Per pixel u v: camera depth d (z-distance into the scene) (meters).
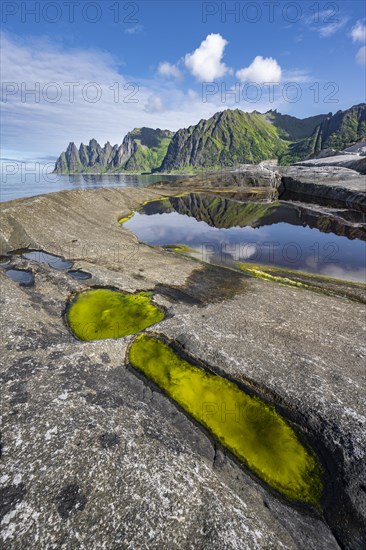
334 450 14.85
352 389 17.81
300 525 12.30
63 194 64.56
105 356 20.47
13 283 29.78
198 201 101.94
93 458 13.22
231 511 11.96
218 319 25.14
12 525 10.63
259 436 15.79
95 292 30.14
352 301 32.22
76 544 10.32
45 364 18.72
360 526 12.25
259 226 68.69
